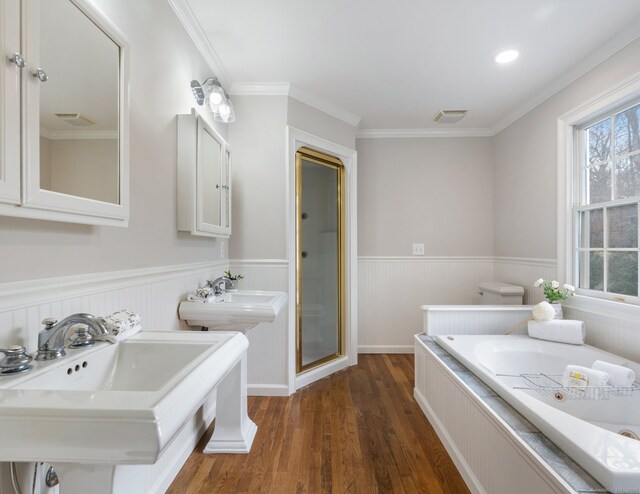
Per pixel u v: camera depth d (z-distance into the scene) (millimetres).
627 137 2160
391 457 1872
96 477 780
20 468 863
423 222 3756
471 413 1620
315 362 3123
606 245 2305
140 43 1496
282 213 2715
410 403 2545
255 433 2111
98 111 1118
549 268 2783
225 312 1847
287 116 2725
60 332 955
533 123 3006
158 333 1283
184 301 1897
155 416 648
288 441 2031
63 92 971
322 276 3312
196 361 944
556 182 2695
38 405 659
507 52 2293
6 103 777
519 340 2369
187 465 1808
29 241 937
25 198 827
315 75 2602
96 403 671
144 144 1529
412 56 2346
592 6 1849
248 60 2400
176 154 1852
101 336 1137
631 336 2041
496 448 1376
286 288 2703
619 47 2109
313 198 3166
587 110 2363
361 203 3764
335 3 1834
